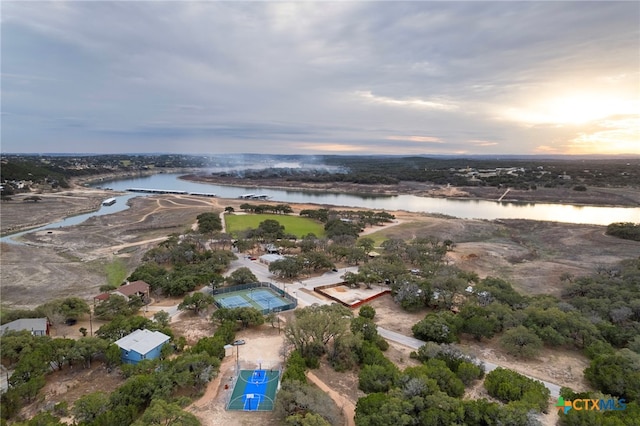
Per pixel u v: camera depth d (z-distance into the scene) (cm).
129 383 4088
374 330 5800
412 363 5303
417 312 7288
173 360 4694
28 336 5175
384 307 7531
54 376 4844
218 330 5731
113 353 4922
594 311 6606
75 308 6512
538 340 5525
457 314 6569
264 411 4094
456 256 10956
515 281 9131
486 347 5931
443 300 7312
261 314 6391
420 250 10631
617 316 6334
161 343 5291
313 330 5247
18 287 8219
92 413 3728
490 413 3794
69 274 9181
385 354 5562
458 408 3806
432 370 4528
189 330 6250
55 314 6206
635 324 6081
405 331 6425
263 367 5056
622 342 5744
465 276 8412
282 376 4581
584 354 5719
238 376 4806
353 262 10388
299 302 7638
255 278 8531
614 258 11025
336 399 4394
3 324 5941
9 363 4947
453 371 4888
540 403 4112
